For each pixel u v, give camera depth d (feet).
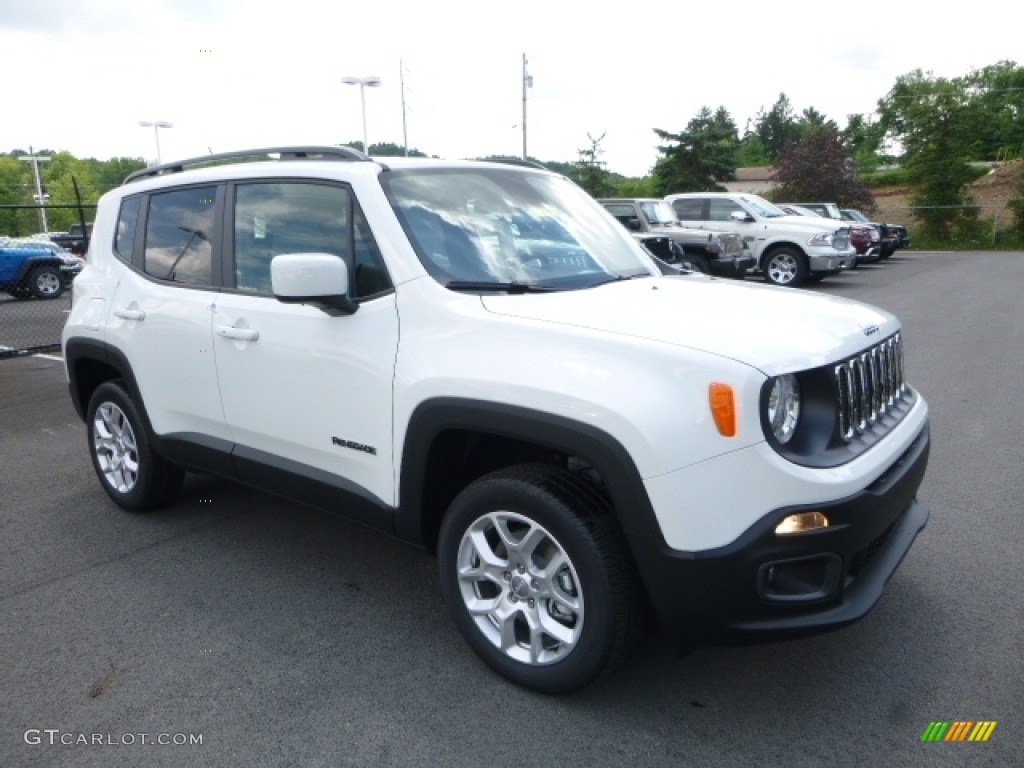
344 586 12.68
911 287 56.54
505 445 10.62
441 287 10.18
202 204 13.37
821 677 10.03
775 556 8.14
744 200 56.75
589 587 8.93
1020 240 109.70
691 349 8.39
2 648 10.93
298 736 9.08
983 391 24.38
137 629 11.41
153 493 15.19
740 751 8.73
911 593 12.05
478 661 10.53
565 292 10.61
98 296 15.07
